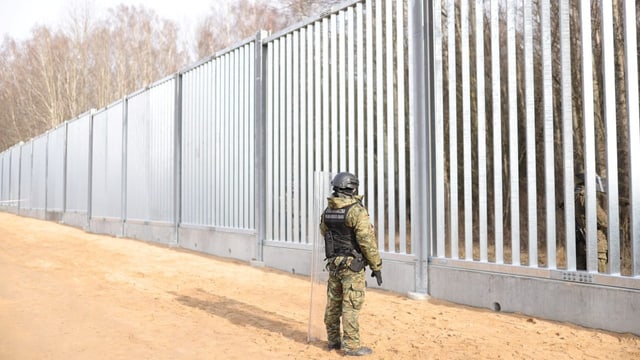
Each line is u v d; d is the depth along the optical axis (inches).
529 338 236.2
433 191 333.1
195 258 537.0
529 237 278.8
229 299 336.5
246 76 517.0
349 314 214.4
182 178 633.0
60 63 1998.0
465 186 312.7
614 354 212.1
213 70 577.0
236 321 276.2
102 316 277.7
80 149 978.1
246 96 515.5
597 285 247.3
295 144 445.4
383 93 364.5
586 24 256.2
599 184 295.7
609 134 246.1
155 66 2064.5
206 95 588.4
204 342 233.0
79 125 988.6
